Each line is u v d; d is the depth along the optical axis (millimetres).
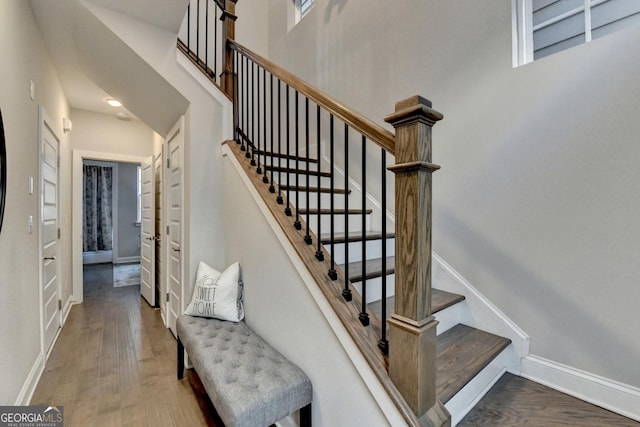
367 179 2613
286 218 1730
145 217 4168
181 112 2539
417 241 993
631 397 1378
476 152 1918
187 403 1891
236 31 3688
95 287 4832
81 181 4008
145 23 2168
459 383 1328
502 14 1798
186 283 2451
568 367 1564
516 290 1757
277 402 1315
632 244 1381
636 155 1363
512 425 1305
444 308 1800
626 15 1461
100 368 2293
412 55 2281
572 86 1543
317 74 3146
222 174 2469
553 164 1607
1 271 1539
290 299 1607
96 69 2650
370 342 1181
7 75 1635
